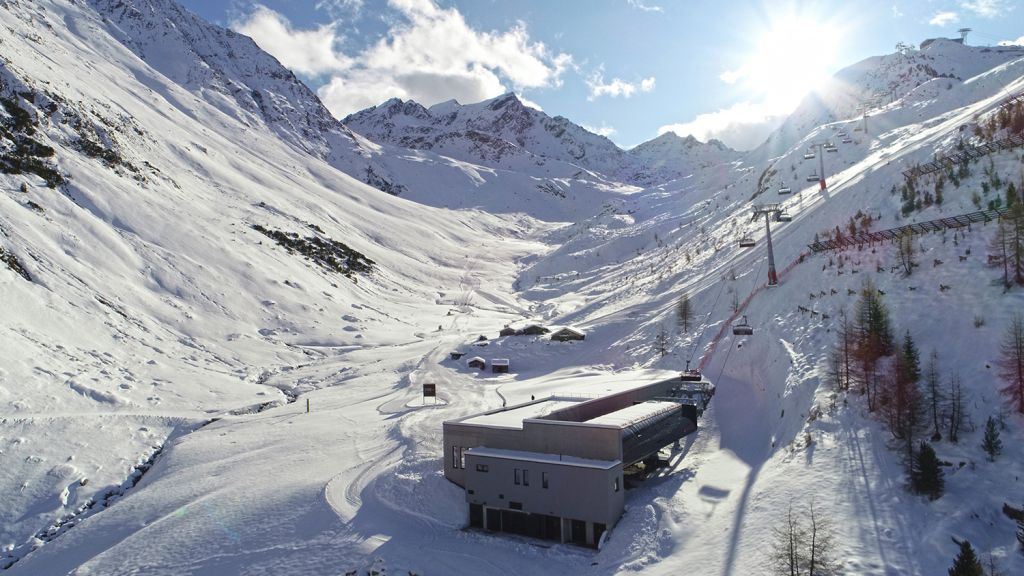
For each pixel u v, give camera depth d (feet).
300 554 145.07
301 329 372.58
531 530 156.15
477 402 257.14
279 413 255.50
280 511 166.20
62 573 147.54
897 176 256.32
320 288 447.01
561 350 324.19
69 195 366.43
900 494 118.11
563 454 157.38
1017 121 227.61
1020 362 125.39
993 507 109.50
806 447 143.23
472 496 160.66
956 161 231.71
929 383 135.33
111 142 467.11
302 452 209.36
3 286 256.52
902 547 106.42
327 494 173.17
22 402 209.36
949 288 165.89
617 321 337.31
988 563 99.45
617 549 136.67
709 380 225.15
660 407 180.24
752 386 202.69
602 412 188.65
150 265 353.72
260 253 443.73
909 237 200.64
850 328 167.84
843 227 252.42
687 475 160.35
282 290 406.00
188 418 239.30
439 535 153.89
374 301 487.20
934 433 129.18
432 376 308.19
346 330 391.04
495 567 137.18
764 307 241.55
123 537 160.66
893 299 176.14
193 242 398.42
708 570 117.50
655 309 335.26
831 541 111.24
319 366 328.70
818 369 172.45
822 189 347.77
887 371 147.13
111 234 354.33
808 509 121.90
